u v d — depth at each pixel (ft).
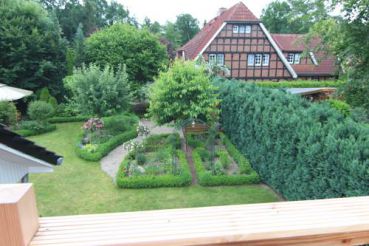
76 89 37.63
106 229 2.43
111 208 22.20
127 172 27.55
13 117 41.96
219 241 2.45
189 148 34.88
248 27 61.57
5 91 36.14
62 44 57.31
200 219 2.62
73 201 23.21
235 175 26.00
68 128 46.01
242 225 2.56
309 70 66.64
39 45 52.31
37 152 8.56
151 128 46.19
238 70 63.57
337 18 23.13
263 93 28.37
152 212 2.70
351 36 22.43
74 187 25.62
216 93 37.40
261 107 25.08
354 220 2.67
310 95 50.57
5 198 1.99
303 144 17.95
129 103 40.55
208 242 2.43
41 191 24.76
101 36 58.13
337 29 22.84
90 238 2.32
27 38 50.80
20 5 52.65
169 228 2.48
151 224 2.52
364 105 24.06
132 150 32.07
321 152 16.21
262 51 63.00
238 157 29.37
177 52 83.20
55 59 55.72
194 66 35.32
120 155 33.68
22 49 50.08
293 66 66.95
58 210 21.85
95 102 36.94
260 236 2.49
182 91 31.96
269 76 64.44
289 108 21.25
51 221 2.47
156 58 59.41
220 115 38.58
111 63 55.42
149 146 34.53
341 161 14.46
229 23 60.70
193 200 23.21
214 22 72.90
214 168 27.20
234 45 62.13
